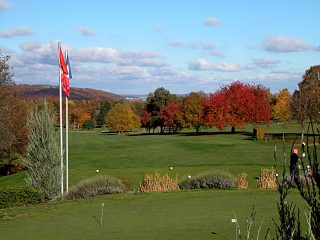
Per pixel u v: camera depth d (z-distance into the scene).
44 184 21.36
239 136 79.81
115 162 46.25
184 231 11.18
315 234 3.79
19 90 45.25
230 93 83.88
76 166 43.66
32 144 21.70
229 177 21.27
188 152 53.09
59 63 22.84
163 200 16.98
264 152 48.12
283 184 4.14
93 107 182.25
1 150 41.16
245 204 15.19
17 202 17.98
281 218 3.99
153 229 11.63
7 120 38.22
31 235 11.59
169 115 105.75
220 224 11.88
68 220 13.66
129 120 120.31
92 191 20.14
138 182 27.47
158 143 70.00
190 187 20.97
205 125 90.19
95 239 10.75
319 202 3.85
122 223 12.70
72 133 122.75
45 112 22.14
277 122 115.75
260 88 86.38
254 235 10.23
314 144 4.05
